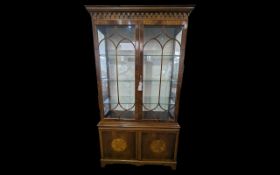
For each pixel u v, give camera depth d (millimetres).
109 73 1951
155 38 1731
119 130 1865
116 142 1916
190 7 1509
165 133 1850
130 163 1980
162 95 1993
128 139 1897
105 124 1849
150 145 1904
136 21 1589
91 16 1597
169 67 1894
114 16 1589
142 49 1654
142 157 1953
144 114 1957
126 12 1569
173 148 1903
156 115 1957
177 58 1713
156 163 1953
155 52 1827
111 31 1756
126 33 1736
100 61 1729
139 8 1533
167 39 1757
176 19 1566
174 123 1835
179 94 1743
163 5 1509
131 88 1972
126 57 1842
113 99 2035
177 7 1513
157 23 1582
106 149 1951
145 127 1827
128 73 1912
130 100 2006
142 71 1708
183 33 1585
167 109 2010
